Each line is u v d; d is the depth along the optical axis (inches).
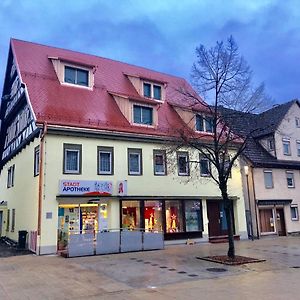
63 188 713.0
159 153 874.8
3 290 393.7
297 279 432.1
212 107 736.3
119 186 784.3
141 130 852.0
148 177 843.4
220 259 583.8
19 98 901.2
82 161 757.3
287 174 1160.2
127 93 968.9
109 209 781.9
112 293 373.1
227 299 339.6
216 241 903.7
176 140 717.3
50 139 727.1
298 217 1149.7
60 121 738.8
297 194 1163.9
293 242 882.1
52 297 360.8
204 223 912.3
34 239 709.9
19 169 930.7
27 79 836.0
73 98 848.3
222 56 681.0
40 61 919.0
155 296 356.5
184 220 881.5
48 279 449.7
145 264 560.7
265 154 1141.7
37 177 744.3
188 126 909.2
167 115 977.5
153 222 836.0
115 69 1061.1
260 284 405.4
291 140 1198.9
